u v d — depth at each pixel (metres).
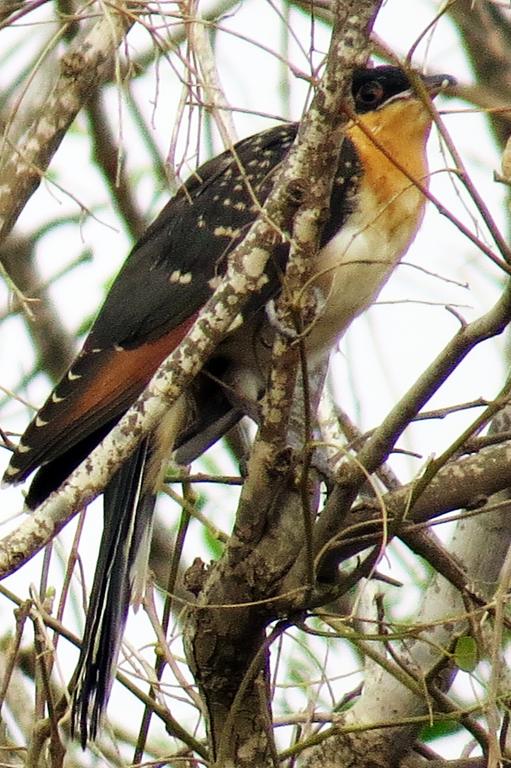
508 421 7.80
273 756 6.66
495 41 10.39
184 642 6.89
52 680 7.54
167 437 7.96
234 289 5.96
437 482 6.81
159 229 8.99
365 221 8.33
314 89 6.10
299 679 7.97
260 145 8.90
